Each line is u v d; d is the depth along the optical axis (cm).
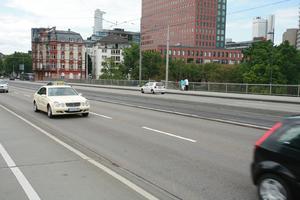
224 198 526
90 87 6091
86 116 1602
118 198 527
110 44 14938
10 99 2767
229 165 715
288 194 439
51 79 10581
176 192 554
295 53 7281
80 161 755
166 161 753
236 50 15525
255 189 565
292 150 446
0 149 876
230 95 3522
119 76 9888
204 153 827
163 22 9356
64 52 13000
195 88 4531
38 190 564
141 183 600
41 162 745
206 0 14475
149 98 3075
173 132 1141
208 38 14850
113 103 2441
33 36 14600
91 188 574
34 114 1689
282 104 2530
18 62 16925
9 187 580
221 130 1187
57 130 1188
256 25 19925
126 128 1232
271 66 6900
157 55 10319
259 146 493
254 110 1984
